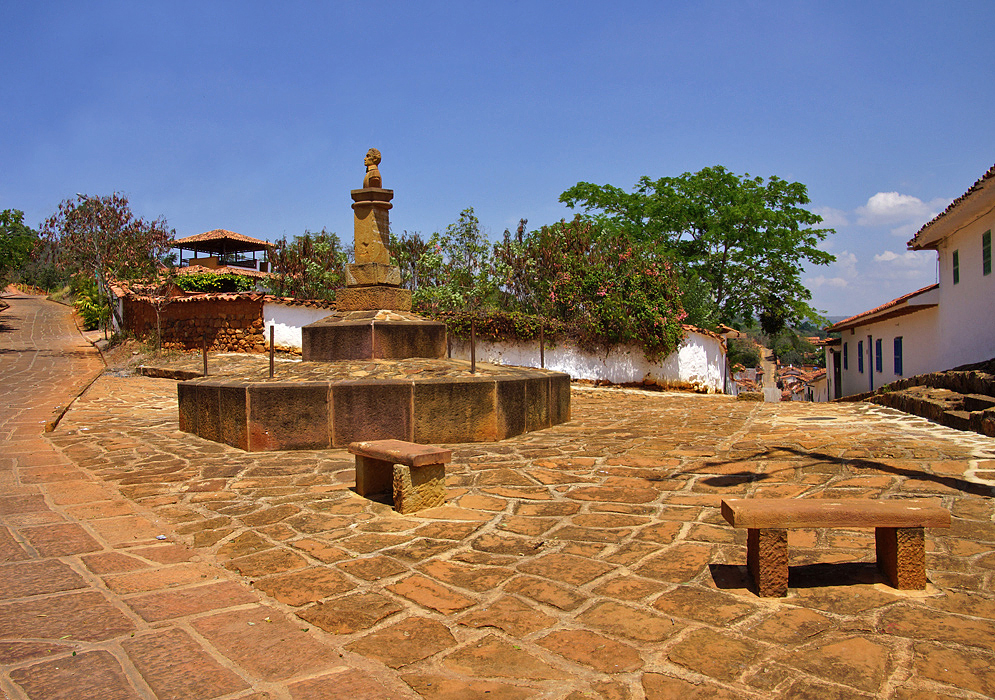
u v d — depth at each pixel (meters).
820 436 7.15
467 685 2.35
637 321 16.69
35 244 23.77
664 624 2.80
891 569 3.15
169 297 17.88
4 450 7.19
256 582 3.41
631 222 28.33
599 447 7.05
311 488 5.42
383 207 9.29
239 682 2.38
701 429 8.30
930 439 6.63
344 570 3.55
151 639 2.74
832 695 2.22
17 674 2.43
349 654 2.61
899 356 17.20
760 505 3.12
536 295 18.84
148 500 5.09
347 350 8.57
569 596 3.13
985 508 4.25
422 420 7.39
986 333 11.68
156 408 10.91
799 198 27.25
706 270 27.23
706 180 27.33
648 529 4.14
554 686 2.33
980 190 10.41
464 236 20.67
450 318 16.62
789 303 27.34
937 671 2.35
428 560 3.69
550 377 9.05
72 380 14.84
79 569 3.60
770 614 2.87
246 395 7.08
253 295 16.42
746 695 2.23
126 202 21.25
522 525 4.30
